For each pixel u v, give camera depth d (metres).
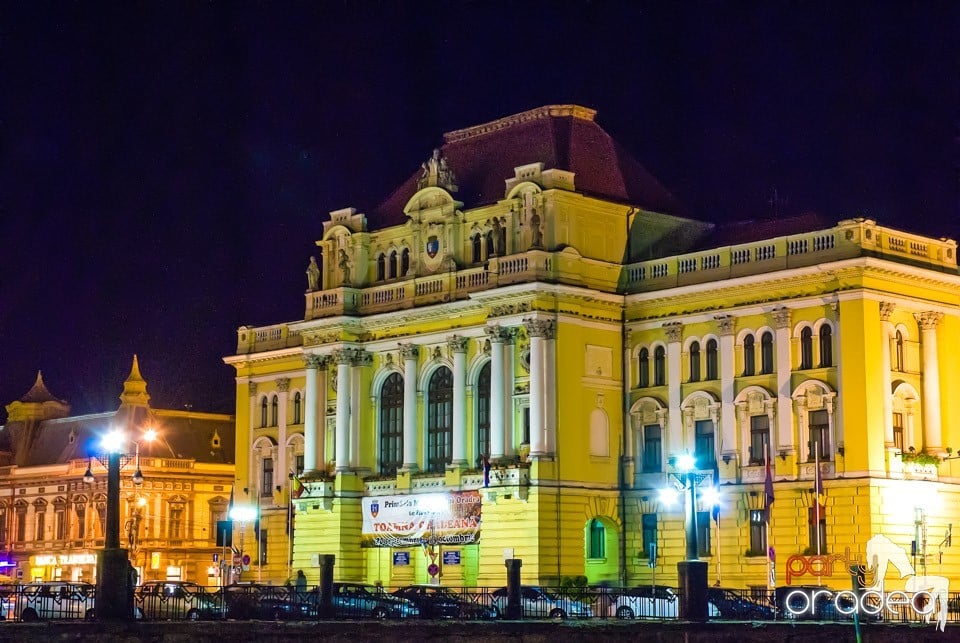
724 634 72.12
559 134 118.81
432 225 119.00
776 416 104.06
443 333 116.81
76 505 166.62
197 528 164.25
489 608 86.06
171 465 163.00
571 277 110.62
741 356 106.81
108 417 171.00
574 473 109.38
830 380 101.38
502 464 109.50
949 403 104.81
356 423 121.62
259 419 137.25
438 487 115.44
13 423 182.38
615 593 89.31
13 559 172.25
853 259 99.69
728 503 106.06
